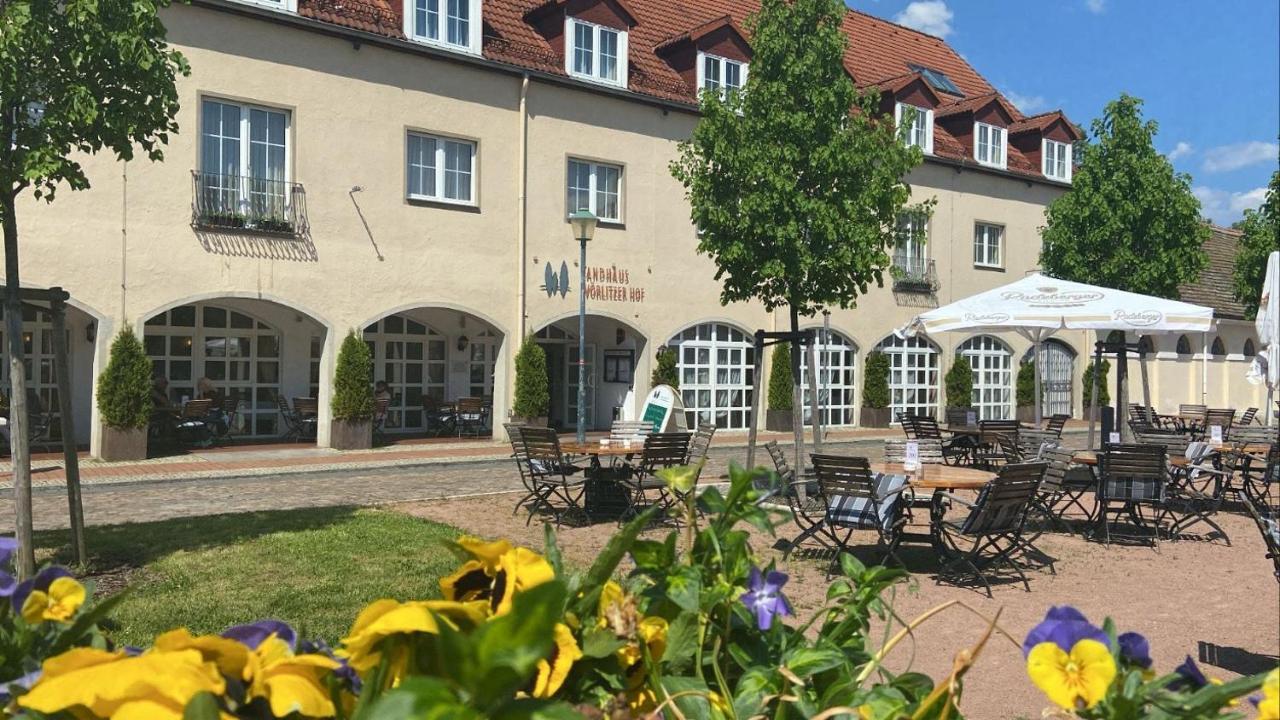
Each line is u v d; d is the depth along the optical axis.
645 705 1.71
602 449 10.16
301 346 19.78
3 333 17.42
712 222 11.62
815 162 11.10
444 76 18.83
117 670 1.15
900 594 7.11
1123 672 1.48
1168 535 9.80
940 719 1.61
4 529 9.41
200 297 16.19
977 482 7.75
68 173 6.49
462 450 18.03
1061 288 12.07
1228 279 34.78
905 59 31.08
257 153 16.91
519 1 21.69
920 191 26.66
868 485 7.76
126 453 15.54
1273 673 1.34
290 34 17.03
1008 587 7.45
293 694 1.20
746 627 1.97
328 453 17.12
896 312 26.28
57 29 6.38
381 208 18.11
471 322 22.05
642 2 24.92
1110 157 20.05
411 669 1.32
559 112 20.36
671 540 1.89
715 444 20.58
